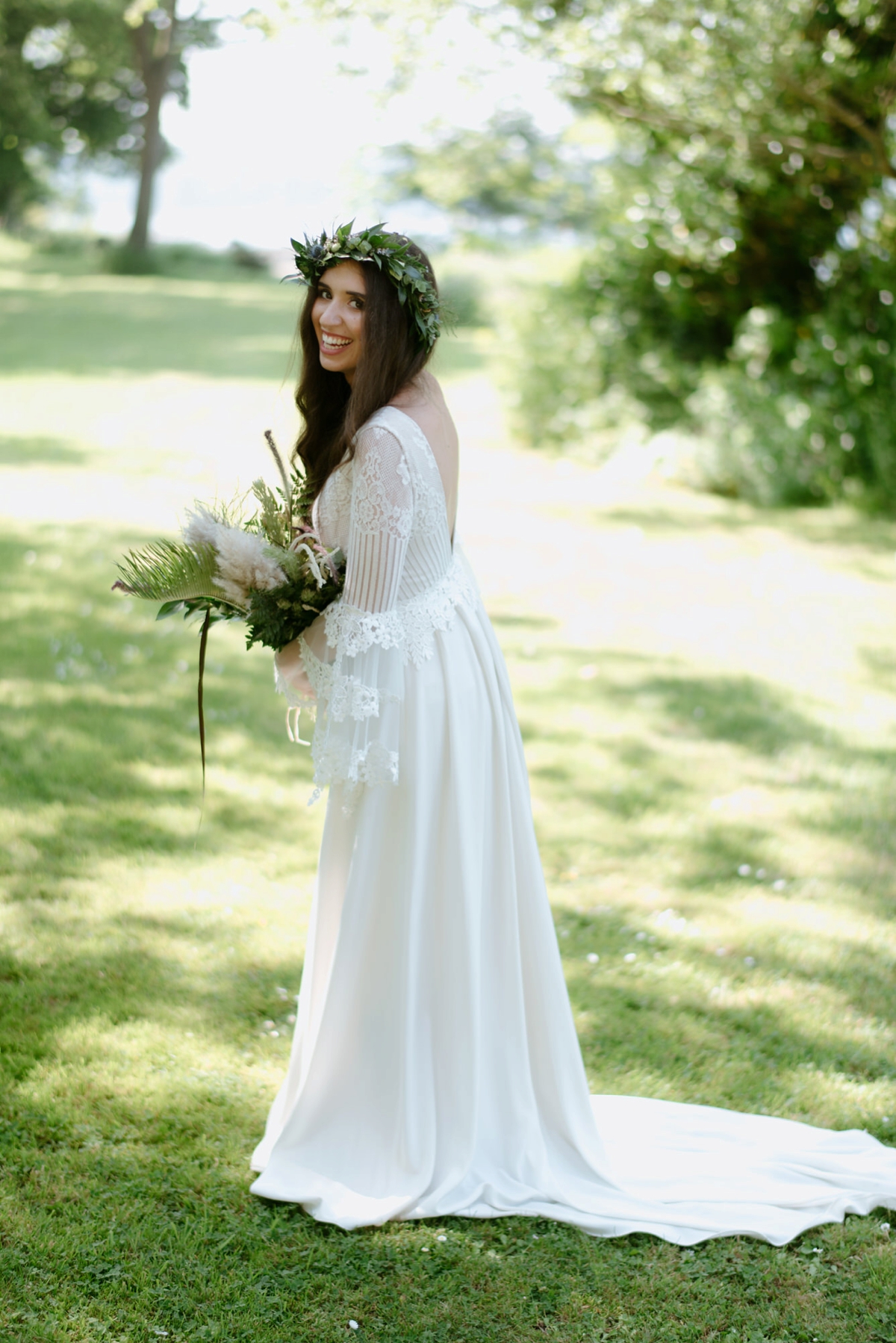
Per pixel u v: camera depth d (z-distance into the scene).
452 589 2.58
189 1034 3.18
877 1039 3.34
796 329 11.43
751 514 10.50
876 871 4.35
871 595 7.99
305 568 2.43
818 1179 2.72
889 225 10.79
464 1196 2.59
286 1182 2.61
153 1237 2.46
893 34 9.62
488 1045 2.67
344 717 2.44
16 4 36.06
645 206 11.98
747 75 9.75
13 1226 2.47
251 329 22.02
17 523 8.61
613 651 6.76
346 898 2.58
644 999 3.49
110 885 3.96
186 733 5.26
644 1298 2.38
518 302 13.48
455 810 2.54
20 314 22.81
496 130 11.69
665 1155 2.78
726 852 4.46
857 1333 2.30
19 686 5.66
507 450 12.93
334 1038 2.62
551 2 9.64
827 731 5.70
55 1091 2.91
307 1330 2.26
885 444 10.42
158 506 9.27
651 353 12.20
